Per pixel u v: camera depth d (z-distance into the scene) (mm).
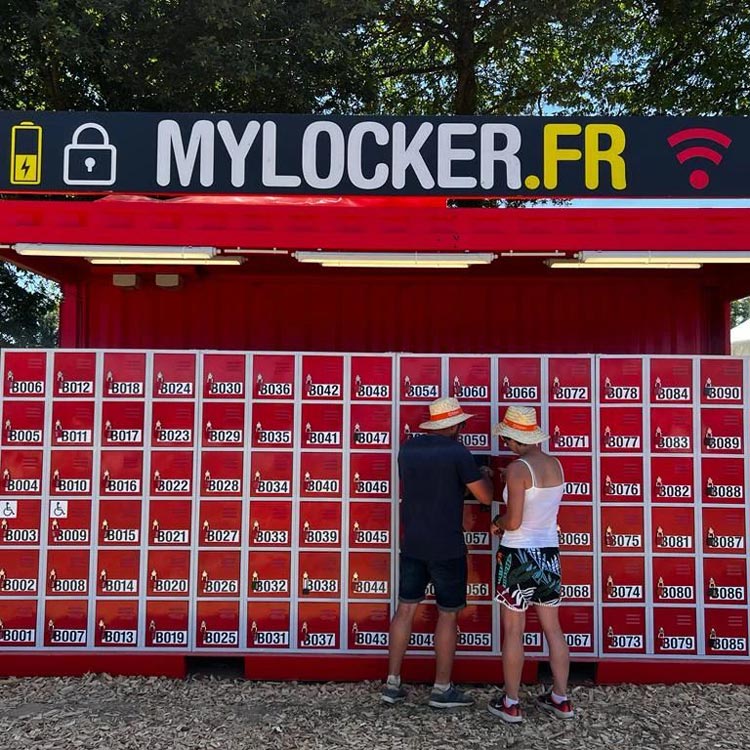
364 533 4969
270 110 11648
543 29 12820
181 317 7113
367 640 4926
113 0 9953
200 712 4402
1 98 12047
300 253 5312
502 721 4309
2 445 4973
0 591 4914
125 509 4965
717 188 5441
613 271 6871
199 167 5469
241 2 10062
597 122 5469
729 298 7051
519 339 7094
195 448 4992
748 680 4844
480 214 5184
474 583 4918
